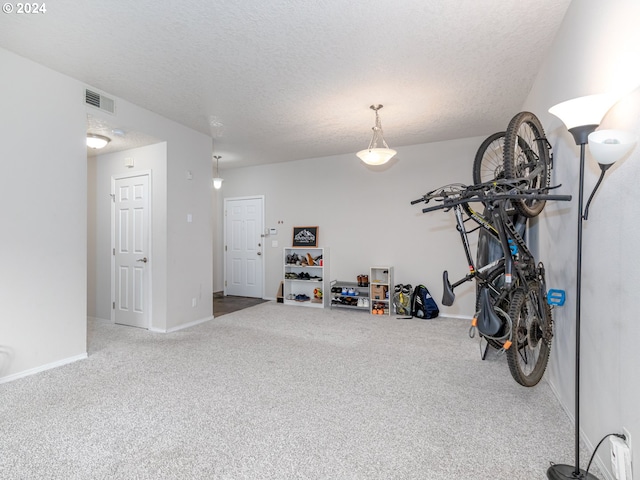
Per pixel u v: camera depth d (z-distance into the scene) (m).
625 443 1.38
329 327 4.32
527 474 1.60
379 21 2.23
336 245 5.72
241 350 3.40
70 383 2.59
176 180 4.16
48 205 2.87
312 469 1.63
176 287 4.17
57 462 1.67
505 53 2.62
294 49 2.56
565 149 2.16
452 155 4.90
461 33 2.36
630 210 1.34
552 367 2.48
